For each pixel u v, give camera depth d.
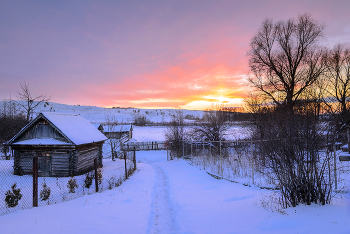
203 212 7.20
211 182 11.72
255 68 25.38
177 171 17.34
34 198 7.74
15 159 16.75
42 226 5.46
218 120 23.09
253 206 6.73
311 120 5.89
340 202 5.58
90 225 5.93
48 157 16.66
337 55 21.62
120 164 23.81
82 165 17.91
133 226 6.29
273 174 10.09
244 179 10.80
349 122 6.57
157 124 90.94
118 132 51.62
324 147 5.91
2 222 5.64
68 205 7.89
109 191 10.76
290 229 4.64
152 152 38.97
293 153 5.95
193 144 24.50
